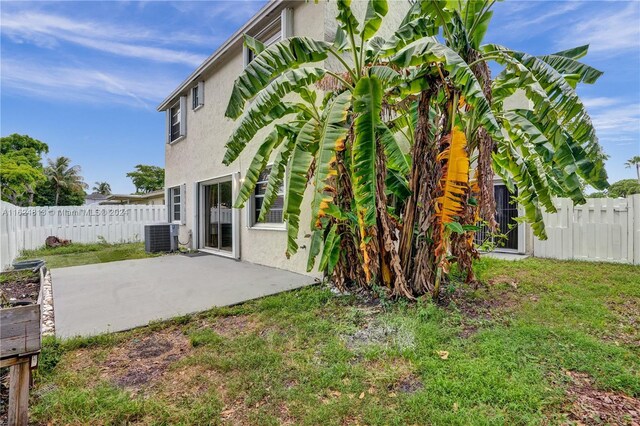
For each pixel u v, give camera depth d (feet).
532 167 15.60
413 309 14.53
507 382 9.02
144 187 157.07
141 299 17.61
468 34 15.03
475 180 16.67
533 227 16.01
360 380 9.56
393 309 14.73
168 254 35.40
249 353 11.30
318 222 17.06
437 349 11.12
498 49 15.21
